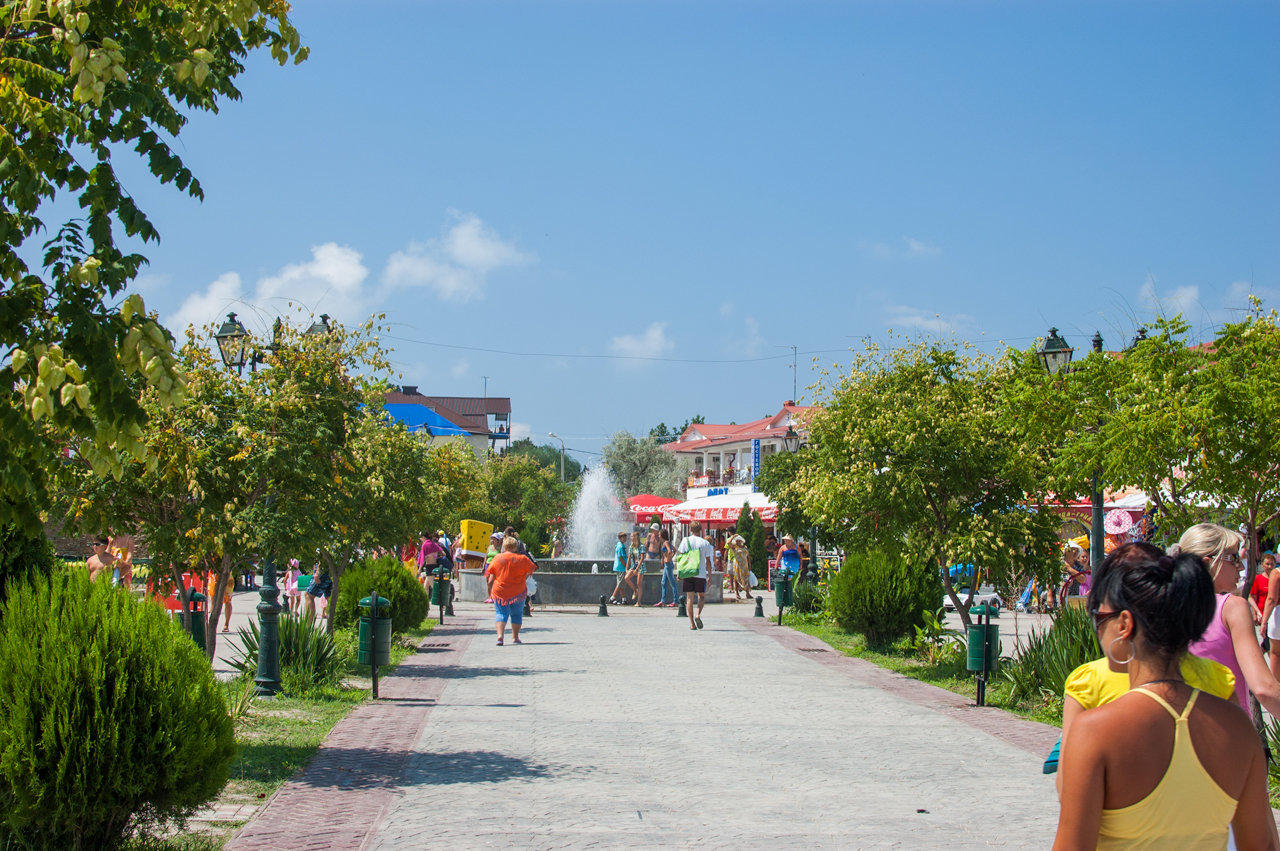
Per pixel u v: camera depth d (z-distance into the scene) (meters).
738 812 7.07
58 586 6.05
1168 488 10.86
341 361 11.64
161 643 5.98
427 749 9.15
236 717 9.74
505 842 6.23
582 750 9.24
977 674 12.95
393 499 16.81
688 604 22.72
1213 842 2.62
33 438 4.88
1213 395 9.20
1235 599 4.38
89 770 5.57
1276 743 8.07
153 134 5.48
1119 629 2.79
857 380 16.03
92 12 5.47
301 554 11.07
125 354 4.84
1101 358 12.38
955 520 15.22
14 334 4.96
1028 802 7.44
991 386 15.65
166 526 10.05
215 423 10.54
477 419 115.19
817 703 12.25
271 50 6.55
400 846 6.11
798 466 32.34
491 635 21.17
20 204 4.83
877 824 6.78
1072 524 19.05
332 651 13.17
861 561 18.12
